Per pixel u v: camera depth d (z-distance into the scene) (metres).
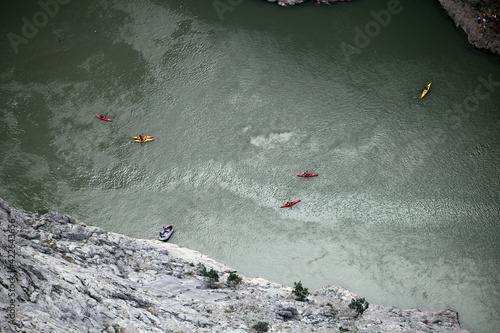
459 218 89.50
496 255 83.62
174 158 102.94
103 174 100.25
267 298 67.62
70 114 111.56
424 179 96.19
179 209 94.44
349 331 61.78
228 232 90.31
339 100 111.69
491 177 95.50
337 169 99.00
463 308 76.44
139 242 78.00
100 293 54.44
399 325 65.31
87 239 70.94
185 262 77.19
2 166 100.31
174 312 56.72
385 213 91.25
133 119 110.44
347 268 83.31
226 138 105.94
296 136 105.44
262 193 96.19
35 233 65.19
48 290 49.56
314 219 91.31
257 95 113.94
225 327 55.88
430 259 83.75
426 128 104.88
